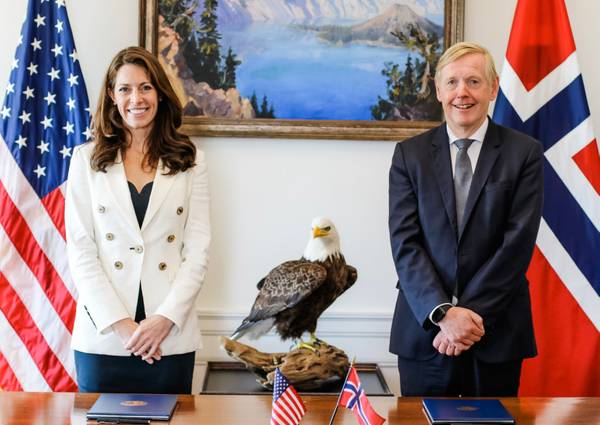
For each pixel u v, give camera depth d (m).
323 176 3.12
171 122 2.36
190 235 2.32
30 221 2.90
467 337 2.06
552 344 2.85
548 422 1.73
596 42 3.13
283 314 2.62
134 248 2.22
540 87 2.86
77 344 2.24
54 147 2.93
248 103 3.07
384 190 3.14
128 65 2.27
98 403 1.79
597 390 2.83
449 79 2.20
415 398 1.91
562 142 2.84
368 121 3.08
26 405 1.80
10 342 2.88
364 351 3.18
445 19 3.06
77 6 3.06
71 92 2.94
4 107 2.91
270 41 3.05
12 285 2.88
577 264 2.83
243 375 2.95
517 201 2.19
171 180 2.29
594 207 2.81
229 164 3.11
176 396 1.89
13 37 3.07
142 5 3.00
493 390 2.23
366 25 3.06
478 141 2.26
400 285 2.33
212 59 3.05
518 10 2.88
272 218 3.13
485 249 2.19
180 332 2.22
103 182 2.24
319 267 2.55
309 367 2.63
